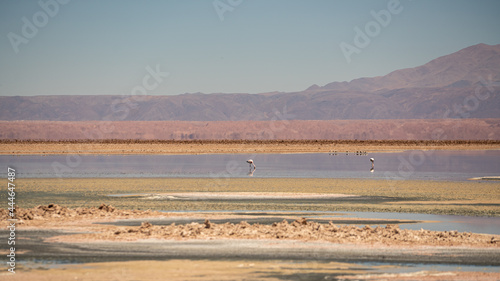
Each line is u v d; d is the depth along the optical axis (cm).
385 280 2764
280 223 4075
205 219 4191
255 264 3030
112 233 3775
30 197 6047
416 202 5697
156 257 3166
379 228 3925
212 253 3269
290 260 3122
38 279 2712
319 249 3384
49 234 3784
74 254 3222
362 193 6469
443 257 3219
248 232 3784
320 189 6875
